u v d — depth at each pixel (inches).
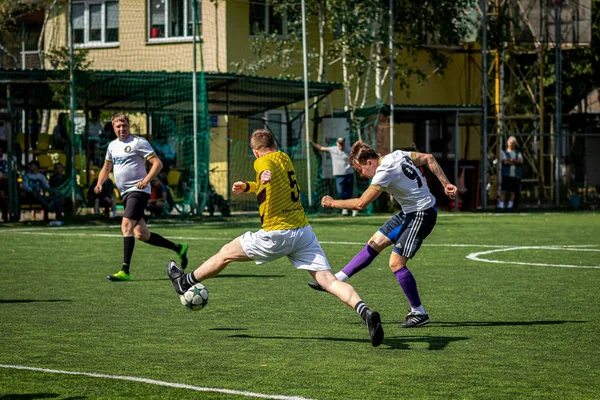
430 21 1384.1
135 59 1392.7
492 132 1551.4
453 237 832.9
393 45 1336.1
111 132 1186.6
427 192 385.1
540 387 270.5
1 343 338.3
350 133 1256.8
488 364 303.1
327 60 1414.9
